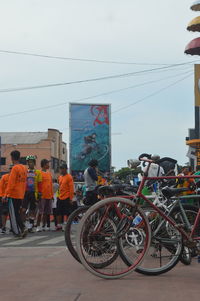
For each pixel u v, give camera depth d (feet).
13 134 219.82
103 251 15.16
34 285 14.17
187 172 37.60
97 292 13.15
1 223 37.37
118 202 15.08
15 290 13.53
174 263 15.70
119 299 12.37
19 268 17.24
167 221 15.70
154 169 24.68
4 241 29.07
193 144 74.08
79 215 17.62
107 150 123.54
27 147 200.64
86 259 14.87
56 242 27.89
